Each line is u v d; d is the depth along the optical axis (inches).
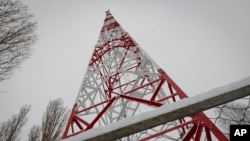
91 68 249.1
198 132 86.3
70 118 161.6
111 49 284.2
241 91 55.8
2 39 242.7
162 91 182.9
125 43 274.5
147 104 138.9
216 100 56.4
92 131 56.7
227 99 55.9
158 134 78.5
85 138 55.3
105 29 404.2
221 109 57.6
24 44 260.5
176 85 142.1
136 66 249.6
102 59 283.6
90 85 203.0
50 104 665.6
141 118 56.9
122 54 267.4
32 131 610.2
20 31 260.7
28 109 697.6
